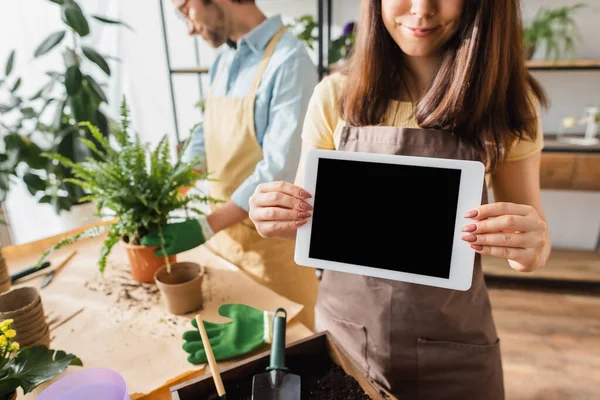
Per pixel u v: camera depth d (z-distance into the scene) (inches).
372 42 30.5
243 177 48.8
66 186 70.6
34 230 86.3
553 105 91.0
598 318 82.2
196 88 105.6
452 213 24.2
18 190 82.2
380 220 25.5
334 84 35.1
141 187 37.7
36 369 23.5
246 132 47.3
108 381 23.6
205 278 41.1
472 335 33.1
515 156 31.0
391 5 26.9
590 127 87.5
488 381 34.3
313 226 26.7
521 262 24.4
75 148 69.0
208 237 40.9
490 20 26.1
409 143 30.3
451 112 28.2
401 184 25.0
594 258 95.7
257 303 36.7
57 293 38.2
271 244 47.4
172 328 33.1
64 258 44.3
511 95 29.7
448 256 24.4
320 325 37.9
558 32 82.8
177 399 21.9
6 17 73.1
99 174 37.1
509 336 77.7
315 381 24.5
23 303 30.0
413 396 34.4
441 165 24.2
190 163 39.2
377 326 33.0
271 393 22.5
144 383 27.0
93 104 70.9
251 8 46.5
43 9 75.8
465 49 26.9
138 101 98.3
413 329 32.3
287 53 44.8
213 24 46.2
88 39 83.9
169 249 38.2
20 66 76.7
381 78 31.4
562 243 101.2
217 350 29.5
